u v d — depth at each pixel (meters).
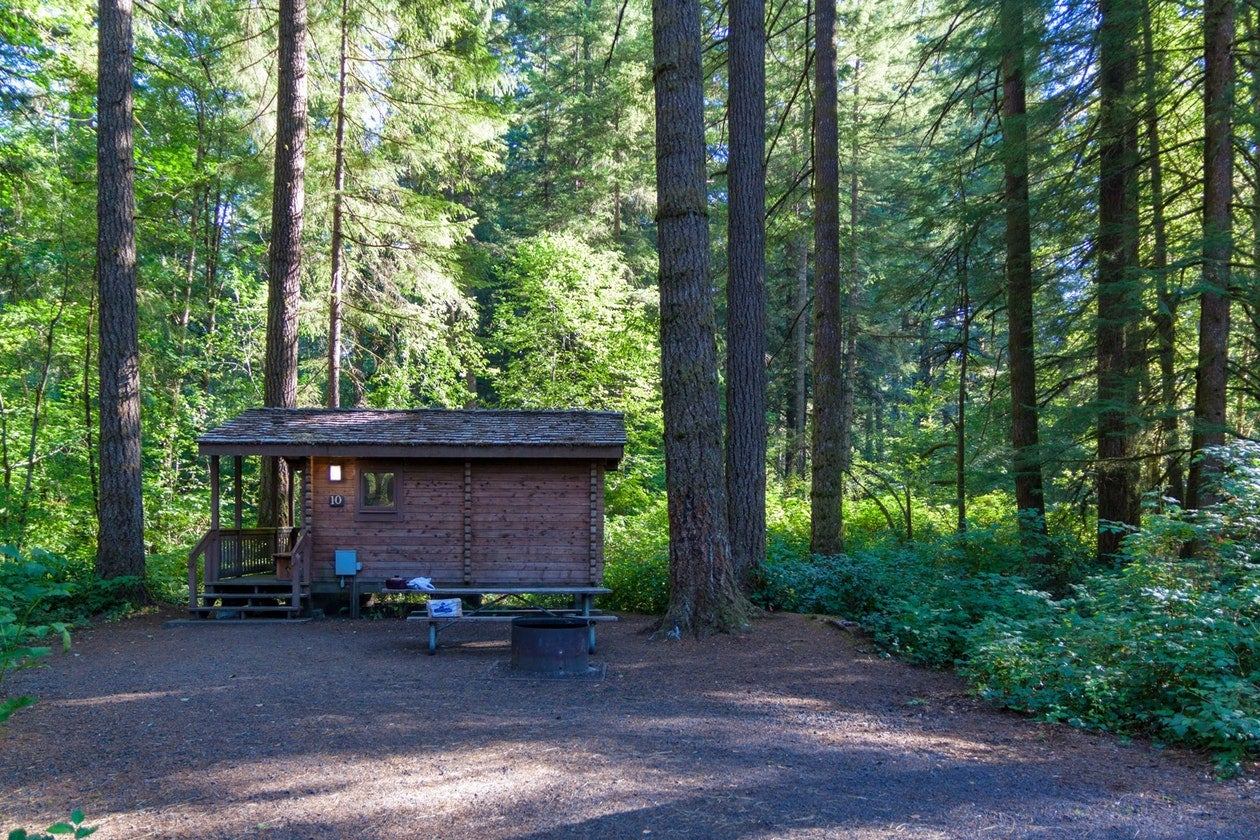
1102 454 13.14
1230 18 10.70
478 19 23.23
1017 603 10.12
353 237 18.55
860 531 19.03
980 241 16.08
